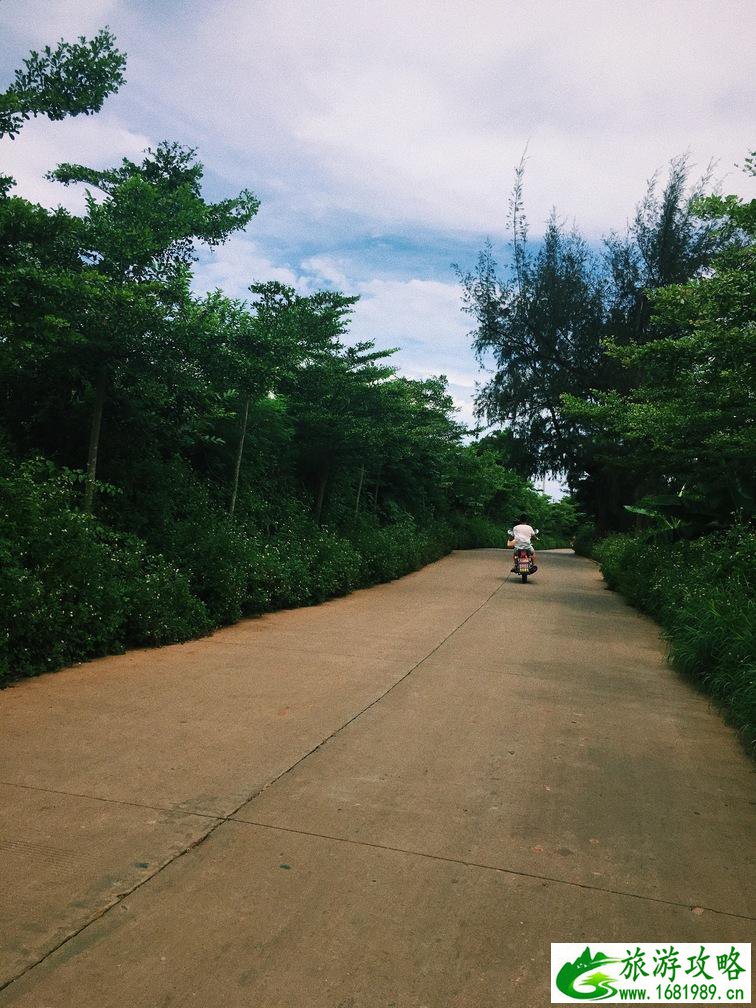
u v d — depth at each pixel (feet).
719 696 20.94
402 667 23.45
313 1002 7.38
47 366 27.91
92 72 23.57
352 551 46.78
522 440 109.50
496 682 22.04
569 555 117.19
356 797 12.60
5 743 14.49
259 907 9.00
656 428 42.42
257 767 13.80
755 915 9.42
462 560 80.94
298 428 51.16
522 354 109.70
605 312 103.76
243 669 22.12
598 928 8.95
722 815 12.68
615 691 21.88
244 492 44.91
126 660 22.77
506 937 8.65
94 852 10.19
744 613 23.71
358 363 51.13
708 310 34.04
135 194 29.09
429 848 10.81
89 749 14.37
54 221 23.18
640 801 13.15
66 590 21.90
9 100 21.43
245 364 29.48
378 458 59.67
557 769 14.61
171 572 27.89
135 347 27.32
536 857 10.71
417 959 8.14
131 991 7.42
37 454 29.22
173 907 8.92
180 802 12.02
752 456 38.96
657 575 41.42
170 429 33.32
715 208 32.71
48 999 7.25
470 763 14.66
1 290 22.41
